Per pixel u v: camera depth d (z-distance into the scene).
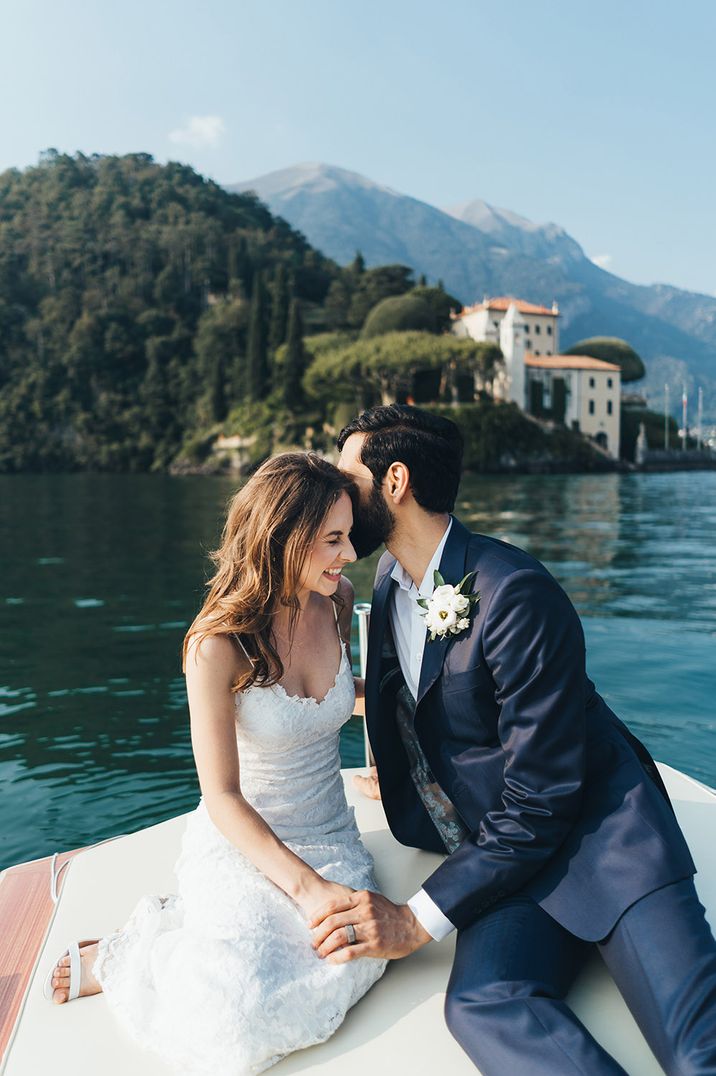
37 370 97.88
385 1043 1.60
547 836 1.71
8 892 2.26
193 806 3.92
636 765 1.83
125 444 91.94
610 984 1.76
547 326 81.44
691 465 79.62
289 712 1.88
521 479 54.50
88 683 6.21
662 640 7.00
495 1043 1.49
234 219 138.38
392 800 2.19
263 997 1.53
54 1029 1.66
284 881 1.72
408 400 72.12
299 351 80.12
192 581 12.14
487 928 1.70
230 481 63.41
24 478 72.62
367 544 2.00
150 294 109.94
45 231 122.75
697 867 2.08
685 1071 1.40
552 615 1.77
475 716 1.88
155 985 1.62
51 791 4.13
